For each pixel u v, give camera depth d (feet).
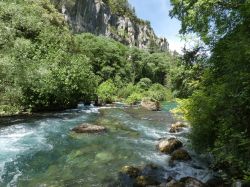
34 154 48.70
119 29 466.70
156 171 42.88
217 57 39.06
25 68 81.56
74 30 341.00
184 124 76.79
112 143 58.34
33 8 137.90
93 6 391.04
